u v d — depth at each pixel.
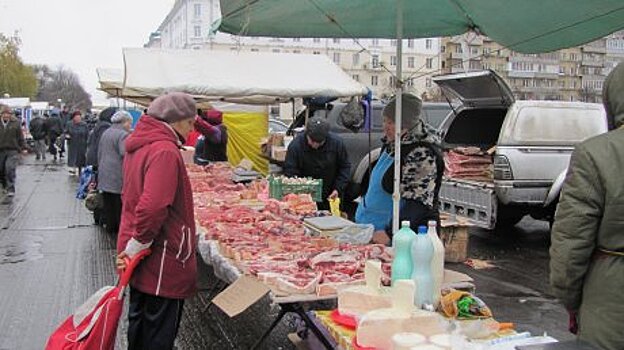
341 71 8.84
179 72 7.97
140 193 3.39
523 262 7.67
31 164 23.95
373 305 2.71
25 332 5.10
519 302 6.03
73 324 3.27
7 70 50.47
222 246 4.18
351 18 4.51
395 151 3.73
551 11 3.57
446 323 2.44
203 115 10.05
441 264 2.81
